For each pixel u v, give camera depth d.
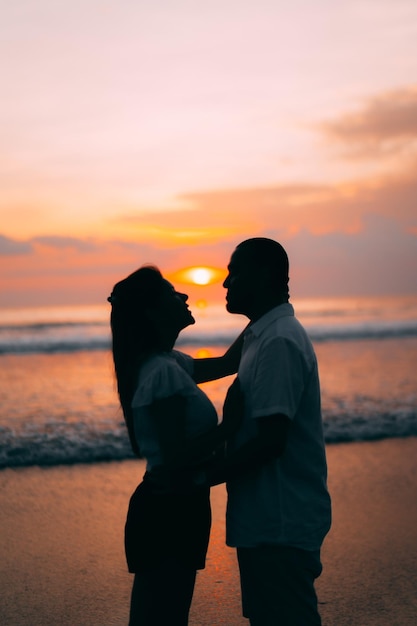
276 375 2.08
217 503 5.28
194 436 2.20
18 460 6.42
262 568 2.19
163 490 2.21
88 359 19.20
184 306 2.36
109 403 10.11
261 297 2.27
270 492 2.19
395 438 7.61
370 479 5.96
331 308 54.97
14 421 8.38
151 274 2.31
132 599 2.29
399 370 15.33
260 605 2.21
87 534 4.55
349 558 4.16
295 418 2.22
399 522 4.84
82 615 3.37
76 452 6.74
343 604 3.52
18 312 54.28
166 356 2.28
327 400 10.23
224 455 2.34
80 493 5.48
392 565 4.06
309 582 2.24
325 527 2.26
